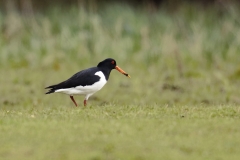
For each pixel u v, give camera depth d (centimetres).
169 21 2481
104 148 834
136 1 3366
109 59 1286
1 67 2105
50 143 862
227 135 917
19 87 1759
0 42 2250
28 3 3072
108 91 1697
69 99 1588
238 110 1120
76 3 3136
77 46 2222
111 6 2628
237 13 2564
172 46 2144
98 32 2289
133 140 878
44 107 1347
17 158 800
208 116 1062
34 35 2322
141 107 1170
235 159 805
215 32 2341
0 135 912
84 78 1223
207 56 2152
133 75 1973
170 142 872
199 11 2734
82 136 899
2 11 2947
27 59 2152
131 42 2288
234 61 2173
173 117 1052
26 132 926
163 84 1786
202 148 848
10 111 1161
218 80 1842
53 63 2098
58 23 2459
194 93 1675
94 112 1098
